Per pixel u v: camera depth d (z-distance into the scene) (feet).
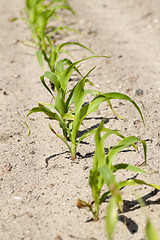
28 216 7.07
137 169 6.59
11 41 16.31
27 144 9.34
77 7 20.17
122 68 13.15
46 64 13.98
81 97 7.99
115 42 15.44
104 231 6.54
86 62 13.71
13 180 8.12
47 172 8.30
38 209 7.25
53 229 6.70
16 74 13.32
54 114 8.30
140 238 6.31
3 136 9.68
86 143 9.21
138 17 18.07
